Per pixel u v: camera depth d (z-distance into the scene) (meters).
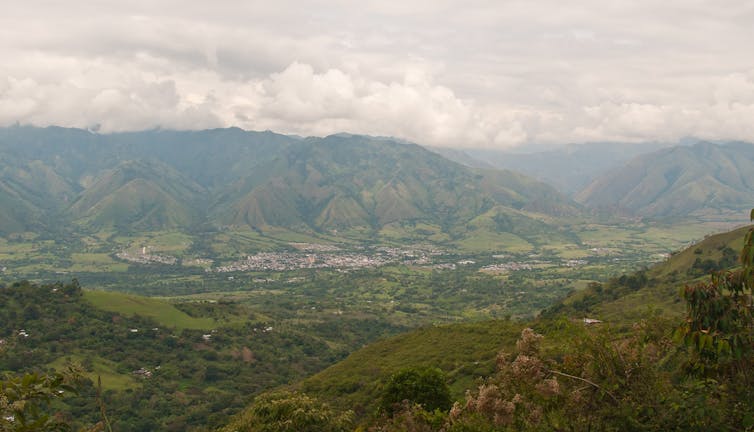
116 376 114.38
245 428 40.84
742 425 11.77
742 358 12.02
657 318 14.50
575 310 119.12
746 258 11.80
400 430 23.80
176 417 99.94
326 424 38.84
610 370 13.45
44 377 10.64
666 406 12.64
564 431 13.55
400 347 106.81
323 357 151.62
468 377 74.25
